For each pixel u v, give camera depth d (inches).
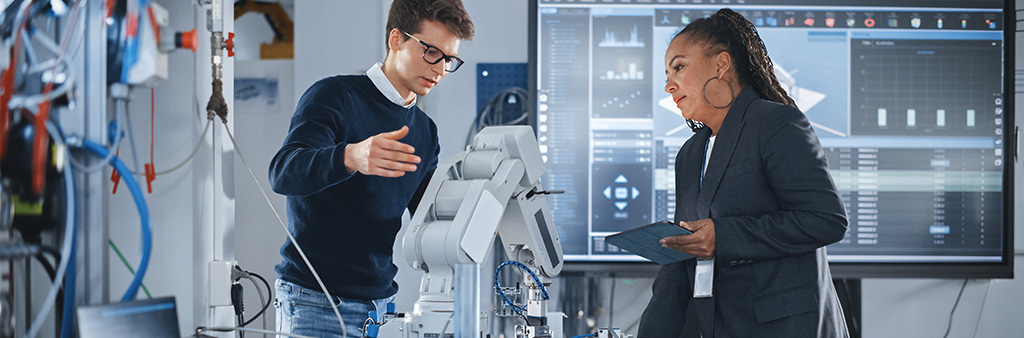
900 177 117.6
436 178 60.8
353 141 73.8
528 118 115.6
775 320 65.2
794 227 63.2
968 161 118.0
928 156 117.7
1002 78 118.0
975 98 118.0
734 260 65.1
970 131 117.9
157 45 46.7
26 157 43.5
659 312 73.2
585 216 116.8
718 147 68.5
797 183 63.9
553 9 117.0
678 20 116.9
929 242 117.6
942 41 117.7
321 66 118.6
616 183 116.7
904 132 117.5
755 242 63.4
